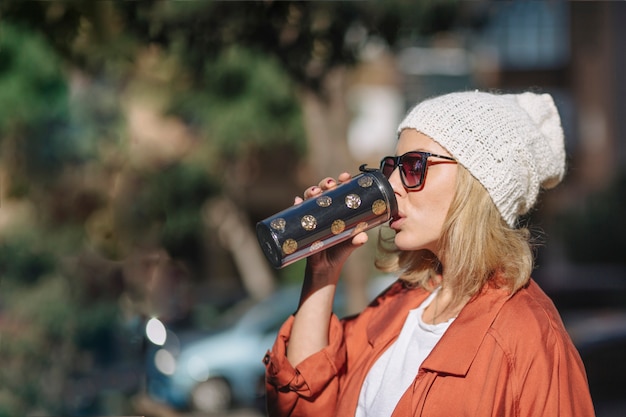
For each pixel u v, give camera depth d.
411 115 2.39
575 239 17.45
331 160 7.91
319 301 2.53
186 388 10.83
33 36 4.92
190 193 15.67
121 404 8.22
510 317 2.17
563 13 23.00
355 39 4.99
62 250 9.94
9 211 10.38
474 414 2.10
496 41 22.86
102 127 10.69
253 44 4.71
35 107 7.23
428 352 2.29
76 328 8.67
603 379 5.65
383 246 2.68
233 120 12.82
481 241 2.25
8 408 7.57
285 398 2.48
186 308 12.04
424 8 4.86
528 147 2.31
